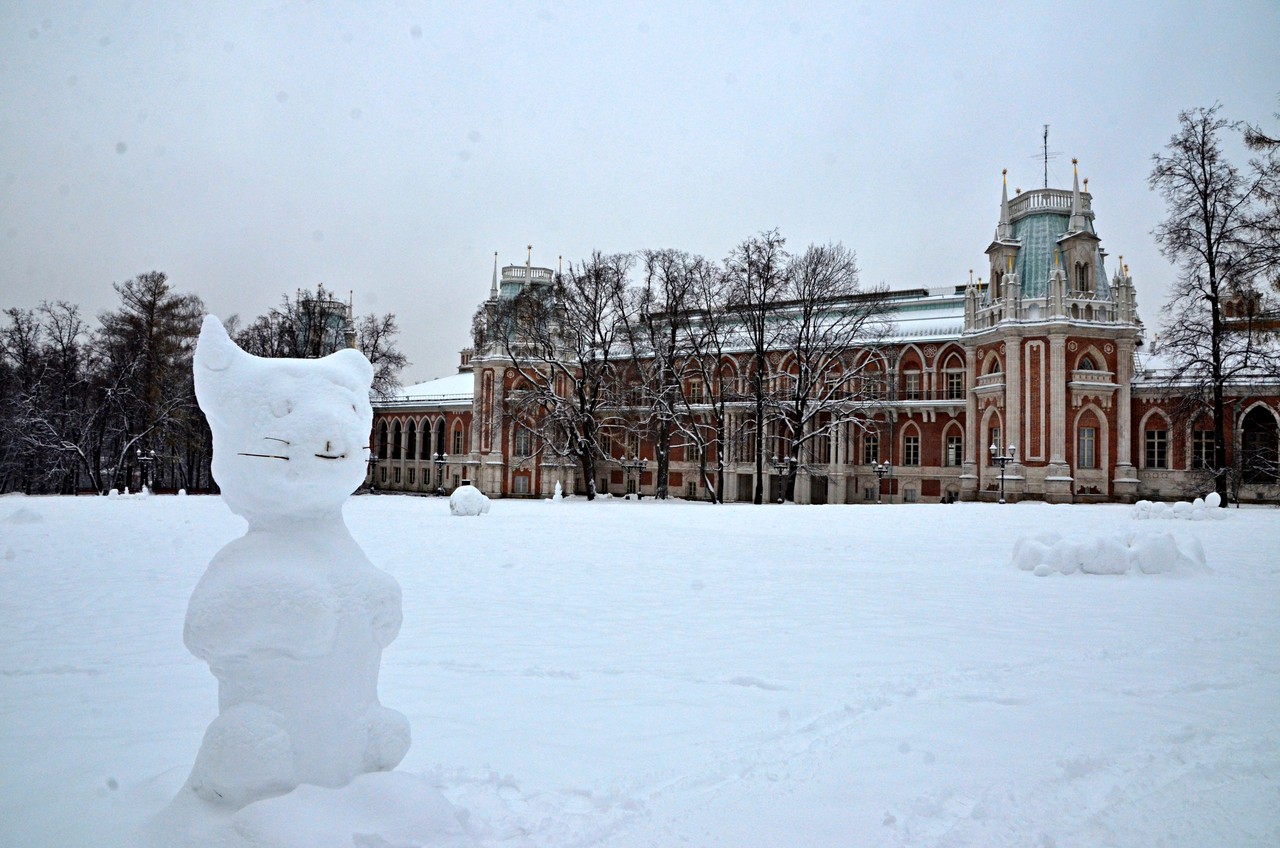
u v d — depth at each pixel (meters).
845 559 18.80
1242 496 48.62
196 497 46.81
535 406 60.22
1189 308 38.75
